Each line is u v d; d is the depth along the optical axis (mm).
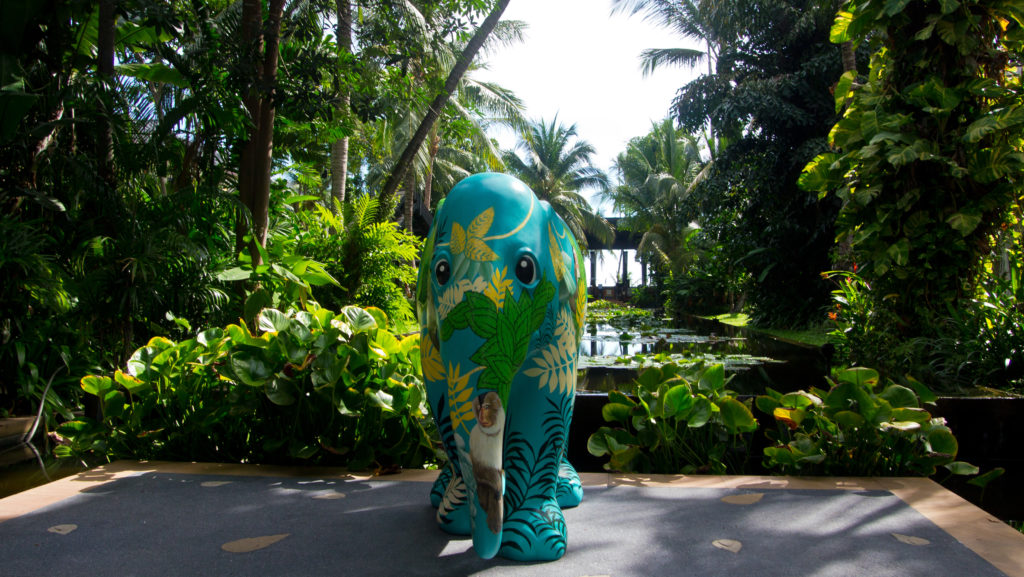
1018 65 4777
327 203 10914
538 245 1586
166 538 1844
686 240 21000
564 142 27469
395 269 7574
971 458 3062
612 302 31234
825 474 2559
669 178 22844
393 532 1898
